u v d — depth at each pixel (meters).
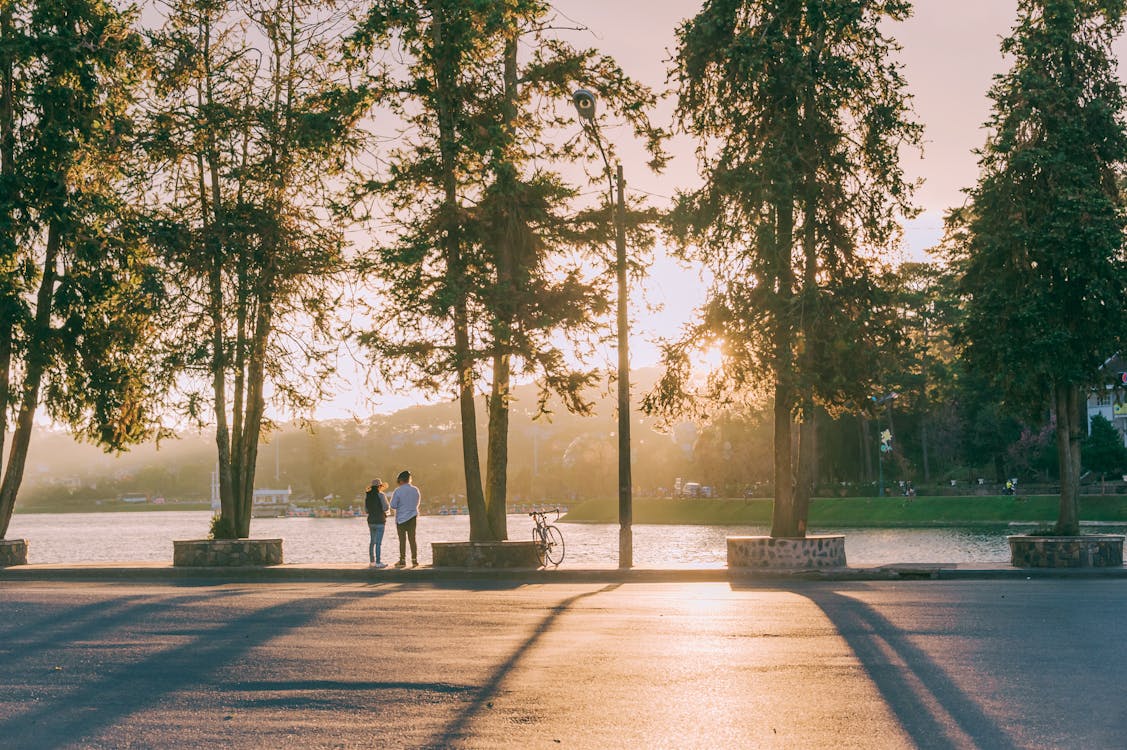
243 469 30.91
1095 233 26.31
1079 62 27.80
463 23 27.30
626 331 28.80
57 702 10.13
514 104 29.45
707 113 28.11
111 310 31.25
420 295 28.39
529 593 21.00
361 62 28.92
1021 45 27.42
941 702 9.61
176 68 30.12
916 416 107.12
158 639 14.17
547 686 10.59
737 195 27.42
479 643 13.50
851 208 27.83
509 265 29.00
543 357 28.16
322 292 30.77
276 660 12.35
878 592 20.28
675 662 11.88
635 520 111.31
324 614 16.83
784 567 26.48
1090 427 104.00
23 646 13.65
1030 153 26.92
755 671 11.27
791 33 27.69
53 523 197.00
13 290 30.47
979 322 28.02
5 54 30.00
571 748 8.15
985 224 27.91
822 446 103.50
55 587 23.75
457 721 9.11
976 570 25.08
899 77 27.70
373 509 28.61
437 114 28.83
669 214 28.39
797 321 27.06
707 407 29.55
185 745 8.41
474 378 28.50
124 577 28.19
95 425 31.70
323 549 60.56
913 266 75.00
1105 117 27.25
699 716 9.16
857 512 85.94
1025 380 27.39
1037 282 27.38
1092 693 9.95
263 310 30.03
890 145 27.70
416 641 13.73
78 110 31.41
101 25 31.30
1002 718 8.94
